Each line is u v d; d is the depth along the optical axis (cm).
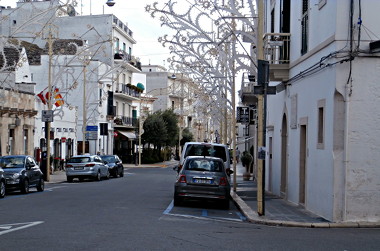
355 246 944
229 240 984
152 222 1235
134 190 2450
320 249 905
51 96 2958
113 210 1494
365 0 1277
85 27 5622
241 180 3459
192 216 1438
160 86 8575
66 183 3095
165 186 2809
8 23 4209
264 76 1431
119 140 6450
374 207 1286
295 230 1202
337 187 1292
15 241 900
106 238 954
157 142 6838
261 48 1461
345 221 1284
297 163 1753
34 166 2317
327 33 1380
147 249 849
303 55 1658
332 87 1314
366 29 1277
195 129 8625
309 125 1573
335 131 1293
